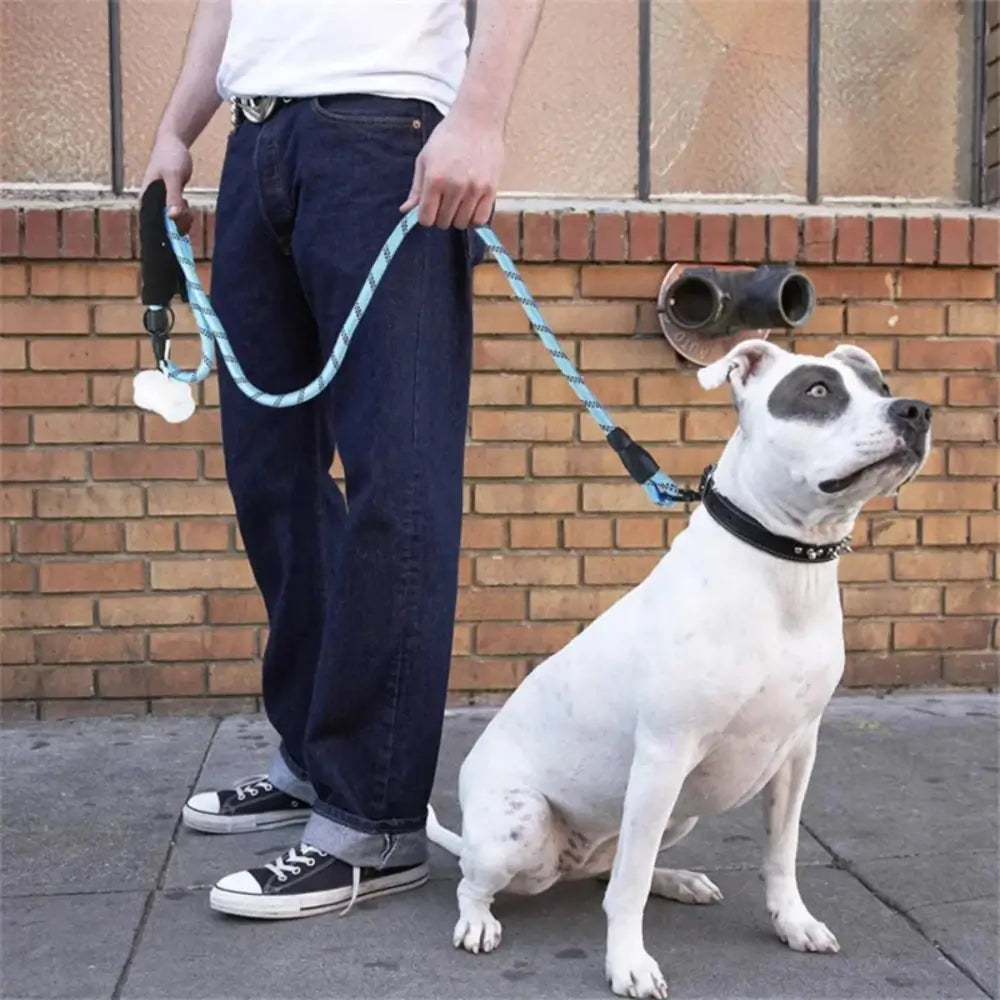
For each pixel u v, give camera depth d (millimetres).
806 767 2385
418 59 2652
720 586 2188
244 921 2557
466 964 2359
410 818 2707
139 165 4254
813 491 2109
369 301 2580
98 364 4031
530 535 4164
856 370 2258
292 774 3090
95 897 2684
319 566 3023
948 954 2393
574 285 4125
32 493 4051
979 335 4289
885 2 4438
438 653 2682
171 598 4105
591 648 2396
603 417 2506
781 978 2293
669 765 2207
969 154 4453
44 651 4082
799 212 4234
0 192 4191
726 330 4066
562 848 2547
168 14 4223
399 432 2590
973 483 4309
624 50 4363
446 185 2354
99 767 3594
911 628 4309
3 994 2236
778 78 4418
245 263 2859
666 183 4406
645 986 2197
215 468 4086
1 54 4172
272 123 2730
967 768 3531
